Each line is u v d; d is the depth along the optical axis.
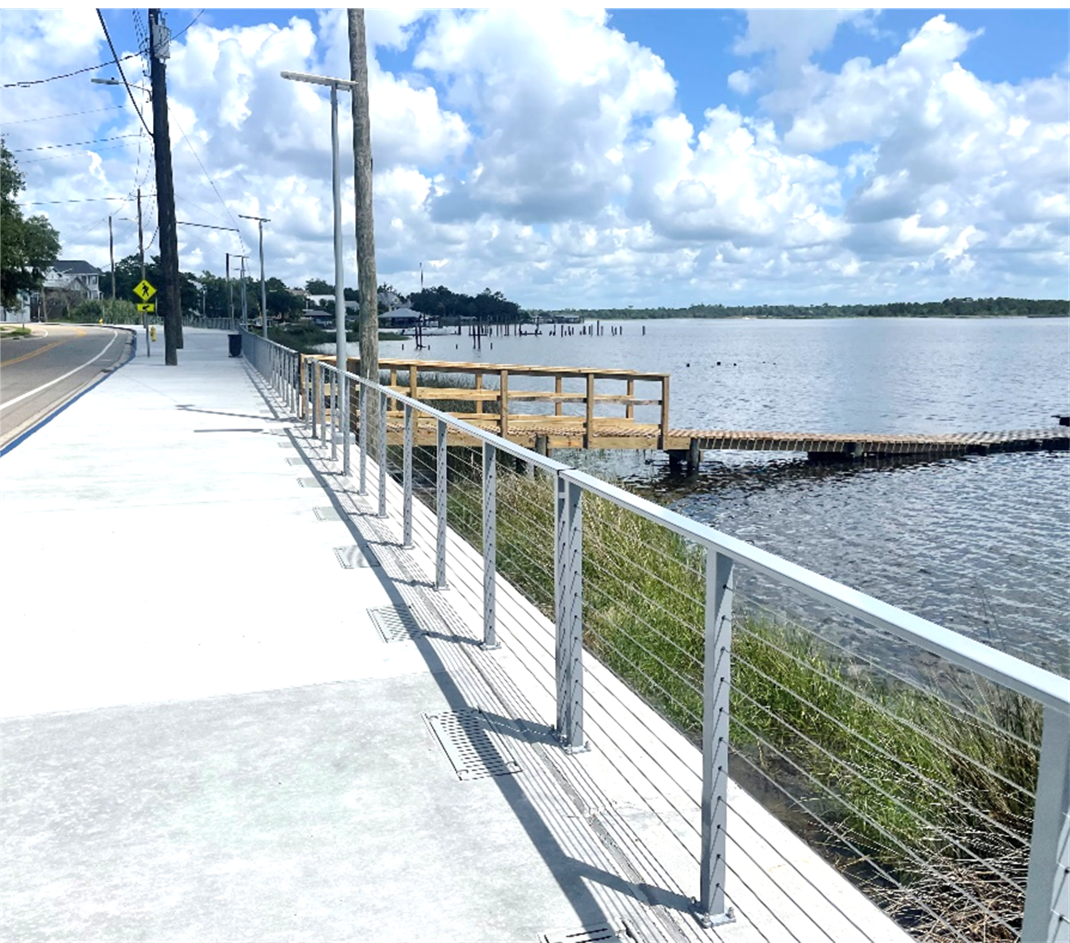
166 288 32.50
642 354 110.75
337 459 11.69
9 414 17.06
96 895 2.95
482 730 4.09
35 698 4.47
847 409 43.69
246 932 2.77
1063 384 61.19
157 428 14.80
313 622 5.55
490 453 4.98
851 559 13.87
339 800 3.51
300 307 164.25
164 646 5.16
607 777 3.66
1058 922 1.66
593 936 2.72
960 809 4.09
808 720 5.57
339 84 15.48
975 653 1.75
